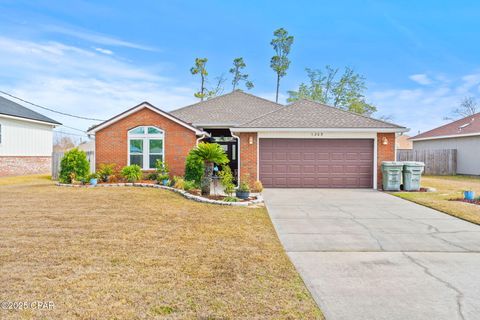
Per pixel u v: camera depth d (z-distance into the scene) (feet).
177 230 22.57
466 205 32.58
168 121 52.75
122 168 51.98
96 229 22.56
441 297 12.96
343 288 13.71
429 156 77.05
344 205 33.96
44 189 44.60
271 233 22.35
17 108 73.72
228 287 13.37
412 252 18.86
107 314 11.02
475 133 69.72
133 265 15.61
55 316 10.82
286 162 48.37
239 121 60.70
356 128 46.73
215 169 56.08
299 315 11.27
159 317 10.89
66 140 120.26
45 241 19.44
